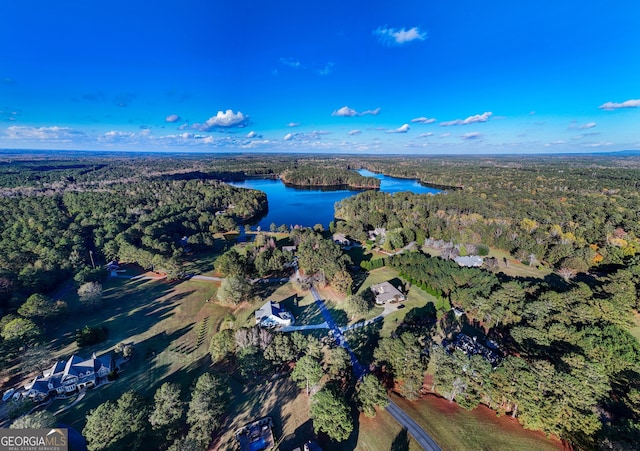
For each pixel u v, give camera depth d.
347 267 99.69
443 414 47.34
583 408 42.16
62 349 65.50
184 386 55.00
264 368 54.69
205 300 86.00
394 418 46.88
